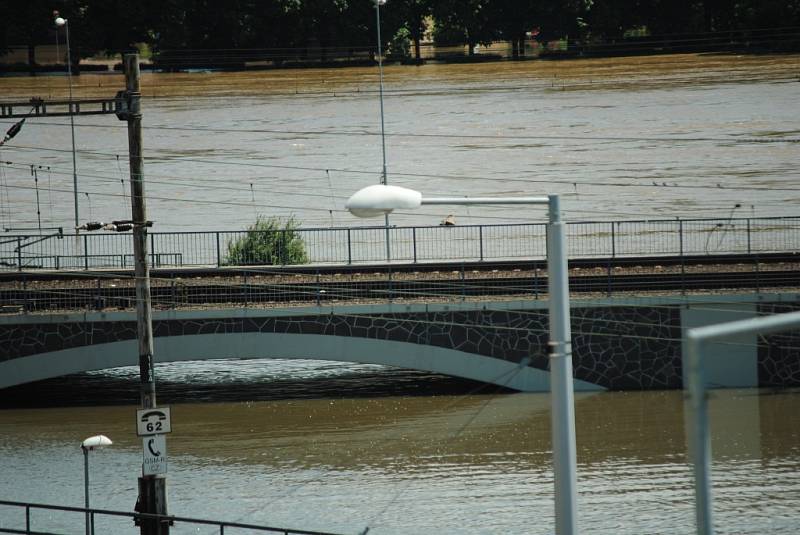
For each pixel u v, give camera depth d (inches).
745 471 3814.0
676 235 7229.3
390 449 4192.9
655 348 4734.3
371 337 4778.5
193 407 4813.0
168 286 5128.0
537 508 3587.6
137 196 2935.5
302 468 4018.2
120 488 3873.0
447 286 5059.1
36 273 5039.4
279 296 5064.0
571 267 5305.1
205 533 3440.0
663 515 3496.6
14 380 4761.3
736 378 4576.8
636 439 4190.5
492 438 4259.4
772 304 4692.4
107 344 4761.3
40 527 3516.2
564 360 1585.9
